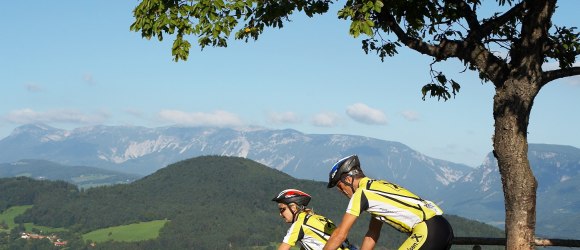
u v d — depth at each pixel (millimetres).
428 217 5617
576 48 11516
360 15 9281
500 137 9984
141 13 9641
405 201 5621
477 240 10211
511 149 9852
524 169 9812
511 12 10461
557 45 11406
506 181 9953
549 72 9922
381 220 5711
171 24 9383
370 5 9156
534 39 9859
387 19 10734
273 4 10758
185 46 9500
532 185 9812
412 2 10938
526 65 9844
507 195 9945
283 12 10758
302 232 6453
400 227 5672
